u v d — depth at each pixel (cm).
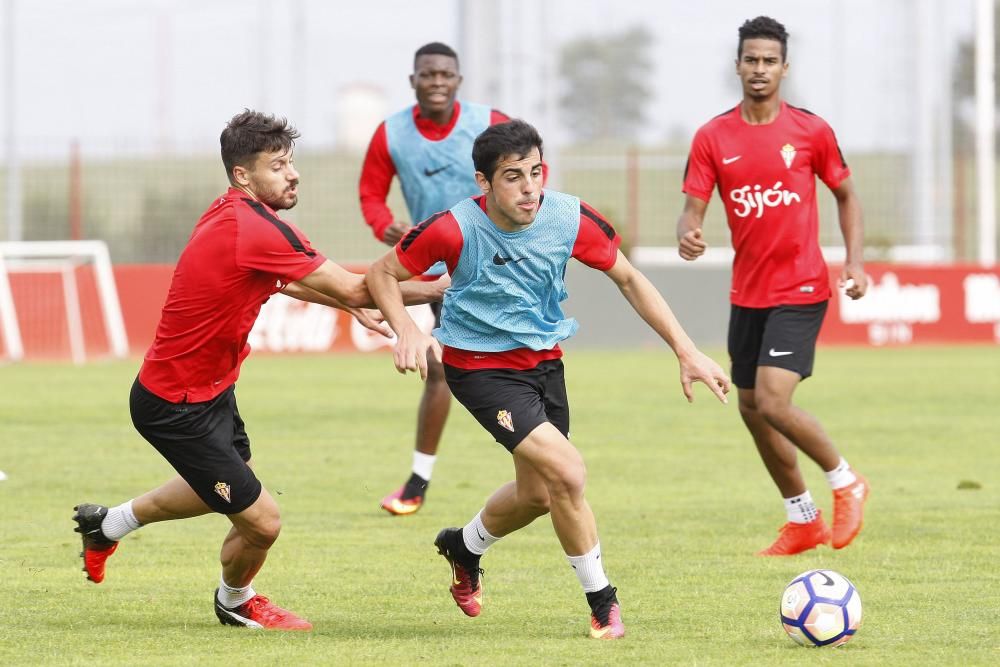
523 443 1916
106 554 2138
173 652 1853
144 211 8831
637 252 9638
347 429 4700
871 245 9856
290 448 4219
